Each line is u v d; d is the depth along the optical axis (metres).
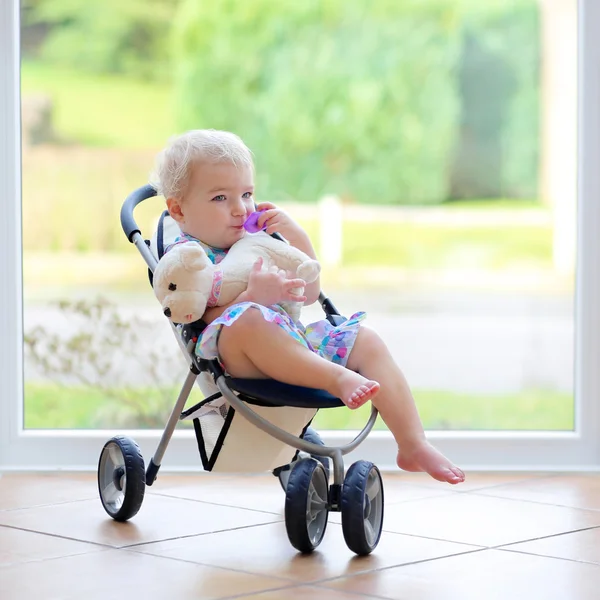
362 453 2.96
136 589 1.59
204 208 2.03
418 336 5.42
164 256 1.94
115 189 5.35
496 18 5.91
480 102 6.02
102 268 5.17
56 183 5.14
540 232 5.82
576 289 3.00
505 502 2.41
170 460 2.95
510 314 5.75
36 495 2.52
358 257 6.29
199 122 5.91
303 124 6.28
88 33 5.33
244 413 1.84
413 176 6.21
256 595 1.56
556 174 5.69
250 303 1.86
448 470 1.90
